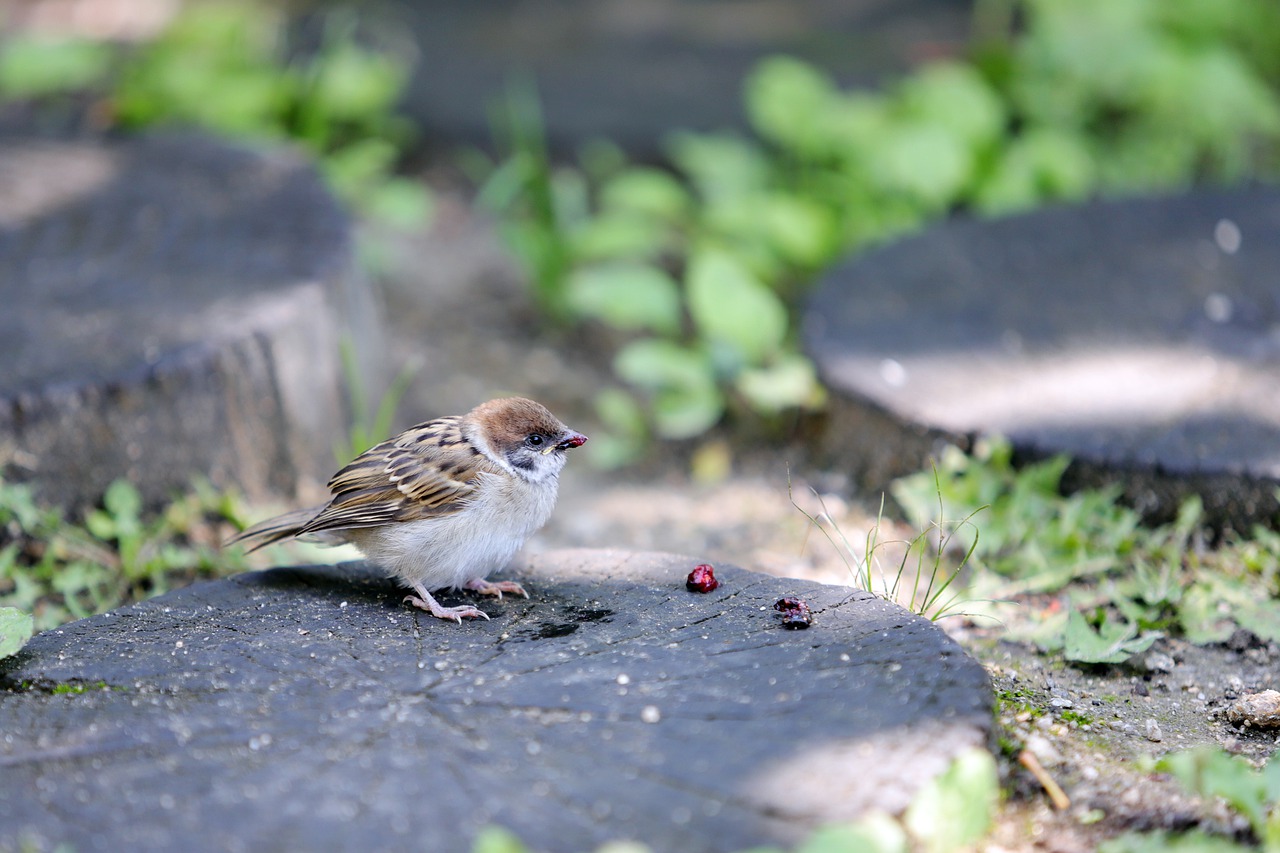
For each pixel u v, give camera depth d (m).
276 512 10.87
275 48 20.02
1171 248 13.64
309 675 6.68
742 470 12.73
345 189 16.77
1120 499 9.90
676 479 12.95
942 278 13.26
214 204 13.34
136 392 10.07
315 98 17.72
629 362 13.26
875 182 16.08
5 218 12.91
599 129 18.64
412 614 7.43
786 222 14.95
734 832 5.41
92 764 5.95
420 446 7.71
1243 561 9.32
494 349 15.68
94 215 13.06
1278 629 8.58
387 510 7.55
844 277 13.41
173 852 5.35
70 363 10.14
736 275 13.30
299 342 11.29
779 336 13.30
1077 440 10.08
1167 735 7.52
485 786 5.72
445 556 7.55
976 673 6.49
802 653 6.75
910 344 11.98
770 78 16.69
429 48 21.50
